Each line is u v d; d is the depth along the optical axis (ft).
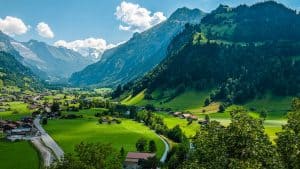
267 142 151.53
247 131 146.72
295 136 151.84
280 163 145.79
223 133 152.46
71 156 205.26
